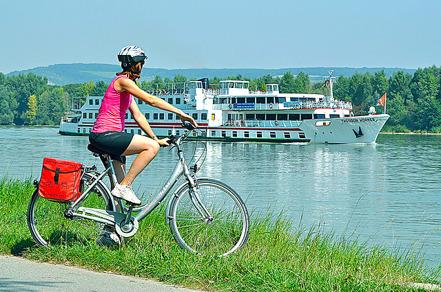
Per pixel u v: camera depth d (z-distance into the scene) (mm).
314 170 76188
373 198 51719
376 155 99750
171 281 10414
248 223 12508
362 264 14750
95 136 12234
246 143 127812
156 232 14242
